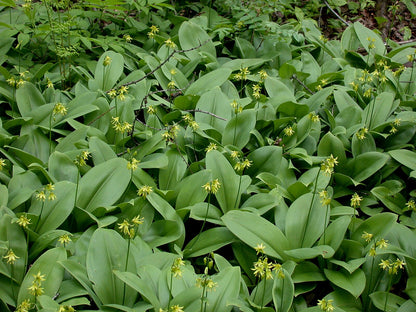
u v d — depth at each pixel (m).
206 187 1.34
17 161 1.57
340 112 1.90
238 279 1.27
